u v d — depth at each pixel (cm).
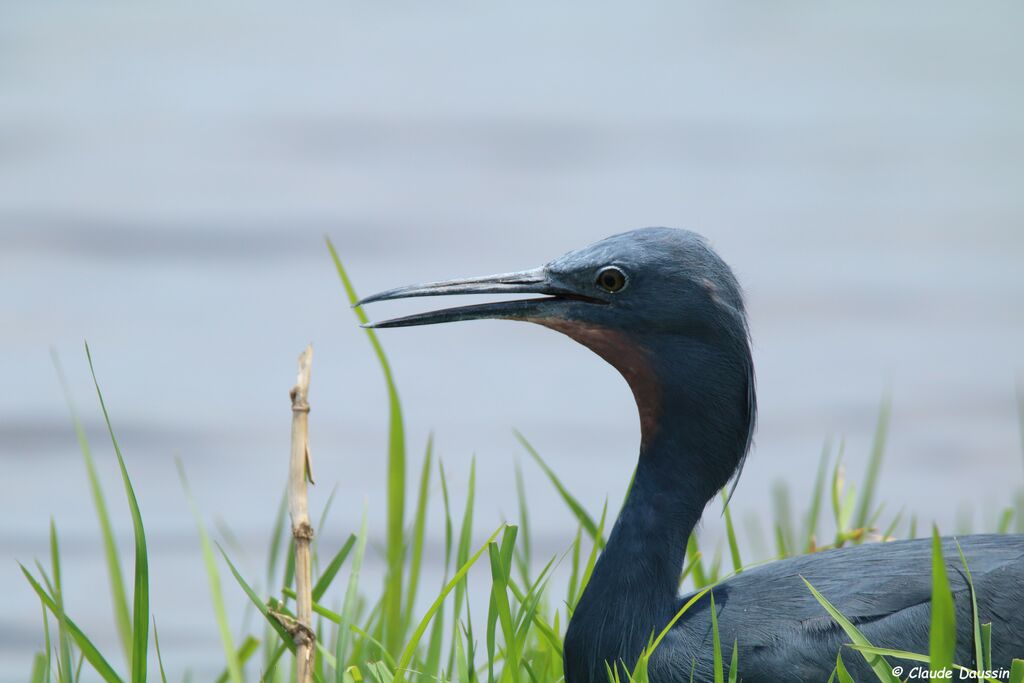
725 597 1063
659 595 1079
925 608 1019
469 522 1146
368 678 1095
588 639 1083
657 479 1099
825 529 1800
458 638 1057
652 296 1089
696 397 1093
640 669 997
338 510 2073
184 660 1653
